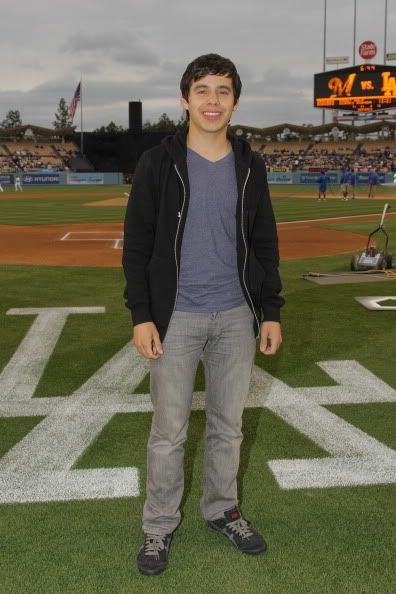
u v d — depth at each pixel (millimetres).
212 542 3016
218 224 2615
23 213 26797
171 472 2832
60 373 5516
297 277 10391
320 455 3926
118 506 3334
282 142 76375
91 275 10578
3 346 6324
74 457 3916
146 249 2680
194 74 2490
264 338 2842
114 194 44156
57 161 74250
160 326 2660
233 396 2822
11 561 2854
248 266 2730
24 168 70812
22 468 3773
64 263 12102
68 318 7461
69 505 3348
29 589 2662
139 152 71000
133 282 2660
